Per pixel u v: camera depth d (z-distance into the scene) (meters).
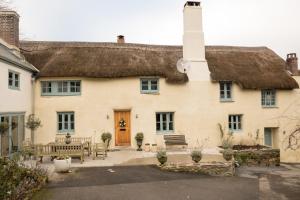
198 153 14.04
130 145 19.77
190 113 20.20
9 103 15.34
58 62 19.55
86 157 16.52
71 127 19.59
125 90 19.72
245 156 17.12
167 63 20.59
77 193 9.99
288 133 21.28
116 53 20.89
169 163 13.89
